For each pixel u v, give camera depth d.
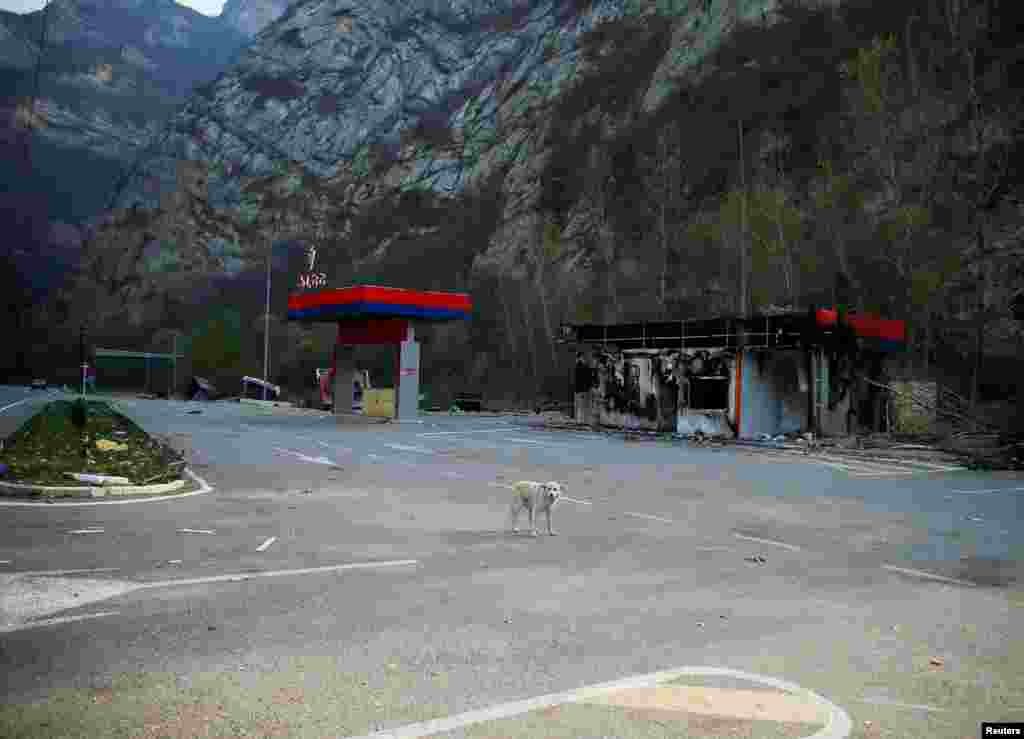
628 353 35.94
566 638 6.13
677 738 4.29
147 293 140.62
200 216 154.75
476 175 120.12
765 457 24.30
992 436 27.55
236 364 106.06
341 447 25.19
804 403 32.38
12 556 8.56
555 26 142.88
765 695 5.00
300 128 171.88
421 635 6.12
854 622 6.82
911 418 32.22
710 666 5.54
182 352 112.12
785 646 6.07
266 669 5.26
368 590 7.55
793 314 29.88
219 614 6.58
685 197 68.69
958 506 14.84
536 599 7.36
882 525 12.54
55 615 6.44
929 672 5.53
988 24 49.62
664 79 91.06
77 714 4.42
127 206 163.25
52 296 152.25
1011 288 38.41
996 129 43.91
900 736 4.40
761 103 71.12
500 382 68.12
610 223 73.38
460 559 9.18
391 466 20.09
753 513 13.53
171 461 17.52
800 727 4.50
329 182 155.88
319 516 12.12
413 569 8.56
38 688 4.82
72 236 174.75
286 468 18.95
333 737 4.20
